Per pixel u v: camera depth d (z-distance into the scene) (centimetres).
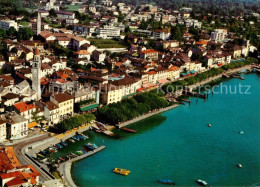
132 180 19925
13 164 18088
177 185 19800
